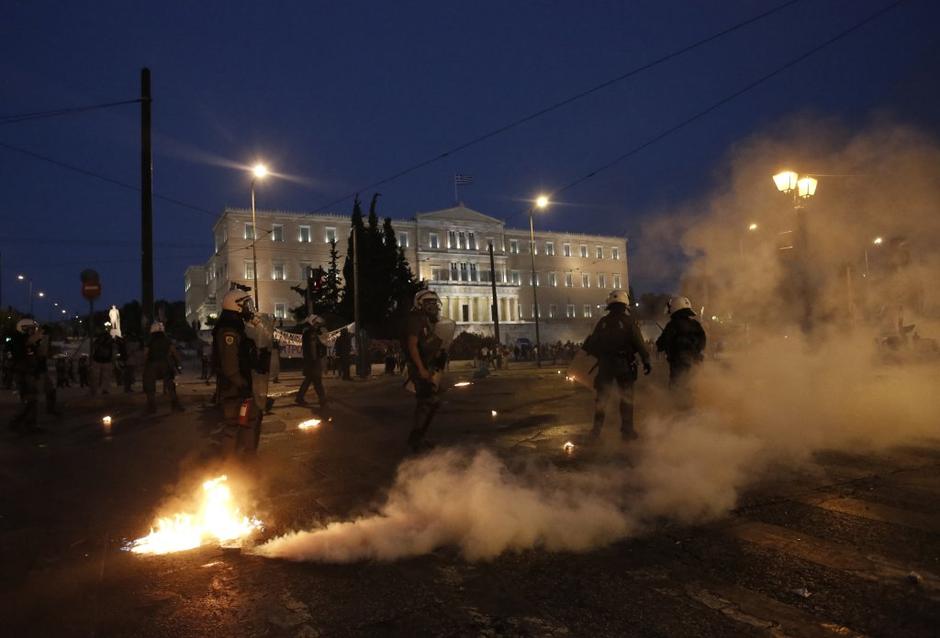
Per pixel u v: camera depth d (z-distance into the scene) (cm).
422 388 653
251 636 276
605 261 10500
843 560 341
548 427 834
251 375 535
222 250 8388
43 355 978
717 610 289
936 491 471
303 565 361
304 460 664
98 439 880
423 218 9200
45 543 413
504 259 9656
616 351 697
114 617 297
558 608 296
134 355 1683
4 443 864
